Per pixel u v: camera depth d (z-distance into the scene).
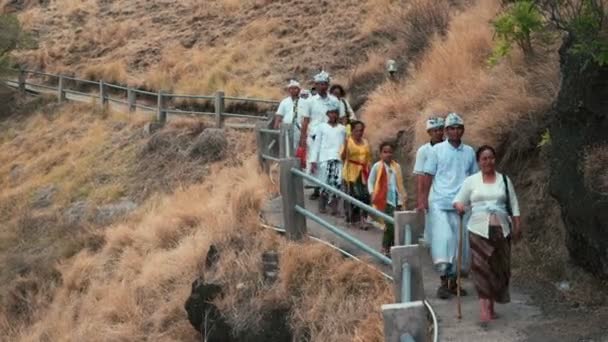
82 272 14.36
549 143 9.38
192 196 15.88
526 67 12.33
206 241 11.57
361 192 11.70
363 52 24.67
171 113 23.72
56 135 25.48
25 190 22.31
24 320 14.41
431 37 20.47
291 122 14.78
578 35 7.88
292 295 9.16
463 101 12.81
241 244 10.59
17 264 16.47
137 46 30.98
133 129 23.50
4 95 30.09
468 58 15.01
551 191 8.55
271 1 31.00
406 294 6.61
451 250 8.42
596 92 7.95
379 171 10.59
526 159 10.62
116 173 21.14
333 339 8.32
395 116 15.62
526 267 9.09
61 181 22.03
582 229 7.94
